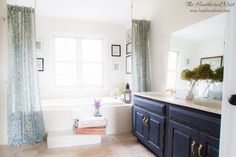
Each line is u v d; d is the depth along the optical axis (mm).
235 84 826
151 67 3143
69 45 3977
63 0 2797
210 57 1996
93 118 2670
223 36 1845
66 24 3871
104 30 4117
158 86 2947
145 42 3117
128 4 2982
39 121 2658
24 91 2545
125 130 3154
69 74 4000
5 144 2531
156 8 2953
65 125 2867
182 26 2393
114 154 2289
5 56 2510
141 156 2236
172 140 1861
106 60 4152
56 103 3166
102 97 3914
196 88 2078
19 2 2783
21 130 2557
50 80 3818
